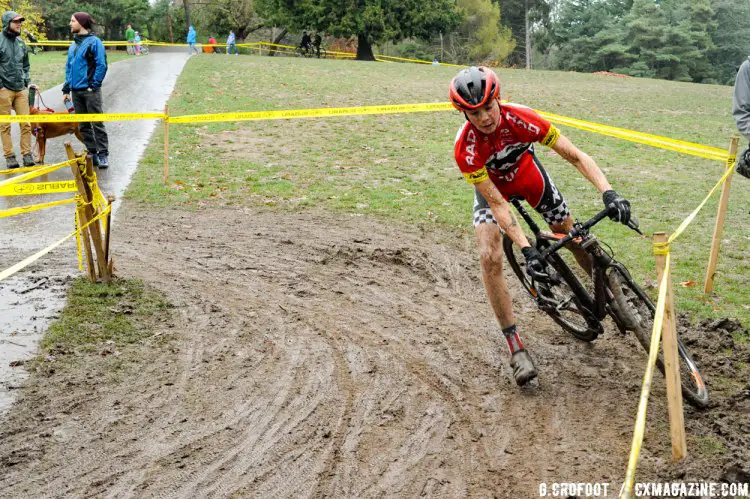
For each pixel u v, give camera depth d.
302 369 4.37
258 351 4.62
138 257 6.36
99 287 5.57
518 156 4.15
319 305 5.42
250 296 5.56
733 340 4.71
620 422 3.75
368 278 6.02
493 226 4.23
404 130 13.21
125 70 21.39
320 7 37.53
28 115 9.05
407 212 7.94
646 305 3.99
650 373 2.88
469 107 3.68
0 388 4.07
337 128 13.12
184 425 3.74
